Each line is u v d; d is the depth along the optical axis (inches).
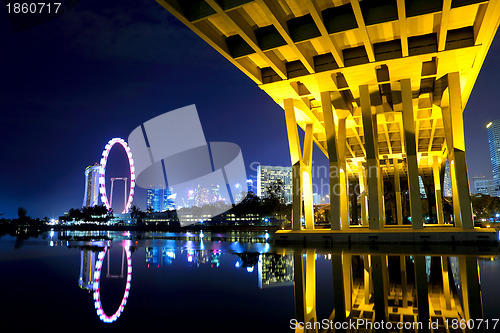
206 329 222.2
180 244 1138.7
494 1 759.1
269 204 3681.1
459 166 1040.2
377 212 1103.0
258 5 797.2
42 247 989.8
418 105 1430.9
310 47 1042.7
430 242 983.0
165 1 720.3
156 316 254.4
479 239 954.7
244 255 718.5
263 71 1203.9
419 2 807.7
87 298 316.5
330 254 716.7
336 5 864.9
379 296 335.0
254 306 287.9
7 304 293.0
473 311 273.9
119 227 4906.5
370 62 1029.2
